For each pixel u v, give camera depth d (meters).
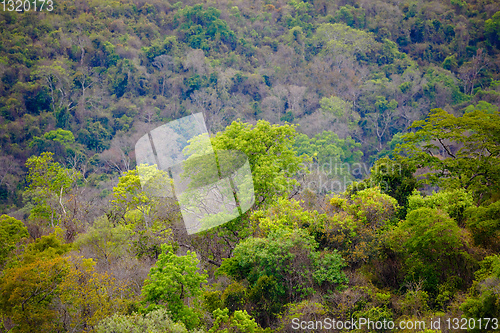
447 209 14.57
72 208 23.75
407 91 73.75
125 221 17.86
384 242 13.50
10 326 11.70
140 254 15.64
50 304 12.03
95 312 11.38
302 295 12.17
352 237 13.85
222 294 12.59
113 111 70.94
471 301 10.26
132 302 11.87
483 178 17.64
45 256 13.61
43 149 56.66
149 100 74.12
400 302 11.57
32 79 67.56
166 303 11.12
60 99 68.69
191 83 75.88
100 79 76.00
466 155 19.42
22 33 75.50
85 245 15.62
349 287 12.28
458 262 12.27
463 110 66.69
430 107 71.75
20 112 63.78
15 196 50.66
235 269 13.81
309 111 75.19
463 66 79.94
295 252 12.86
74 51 78.19
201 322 11.30
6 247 15.91
